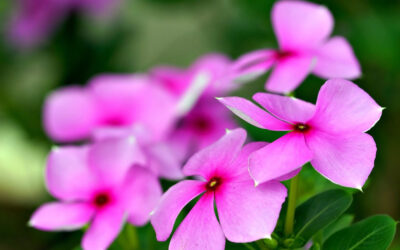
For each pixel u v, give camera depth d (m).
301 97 0.39
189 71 0.49
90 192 0.31
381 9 0.49
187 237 0.27
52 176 0.32
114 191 0.31
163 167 0.33
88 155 0.32
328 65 0.33
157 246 0.32
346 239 0.29
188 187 0.27
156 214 0.27
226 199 0.27
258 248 0.29
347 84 0.27
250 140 0.36
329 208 0.29
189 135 0.44
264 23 0.53
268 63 0.34
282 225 0.29
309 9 0.34
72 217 0.31
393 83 0.47
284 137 0.27
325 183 0.31
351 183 0.26
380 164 0.46
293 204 0.28
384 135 0.46
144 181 0.30
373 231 0.29
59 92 0.46
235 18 0.58
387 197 0.47
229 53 0.58
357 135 0.27
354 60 0.34
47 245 0.59
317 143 0.27
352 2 0.49
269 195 0.26
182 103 0.41
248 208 0.26
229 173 0.27
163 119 0.44
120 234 0.32
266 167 0.26
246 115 0.26
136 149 0.31
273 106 0.27
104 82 0.46
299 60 0.33
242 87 0.49
